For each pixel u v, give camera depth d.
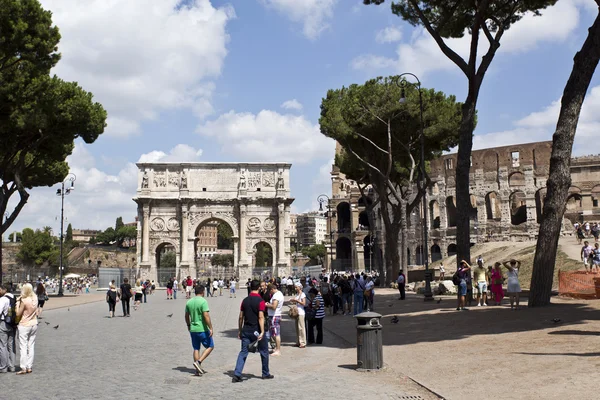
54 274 130.00
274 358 19.44
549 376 12.93
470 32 35.59
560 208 26.11
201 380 15.29
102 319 37.16
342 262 127.19
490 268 36.44
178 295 72.75
